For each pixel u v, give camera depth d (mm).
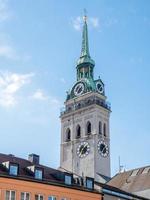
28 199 57562
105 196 68562
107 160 120750
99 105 125125
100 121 124125
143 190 85438
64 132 128500
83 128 123750
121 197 71938
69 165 122188
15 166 58188
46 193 59781
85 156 119438
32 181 58656
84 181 66625
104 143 122125
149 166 93062
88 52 139625
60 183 62125
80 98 129000
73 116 128125
